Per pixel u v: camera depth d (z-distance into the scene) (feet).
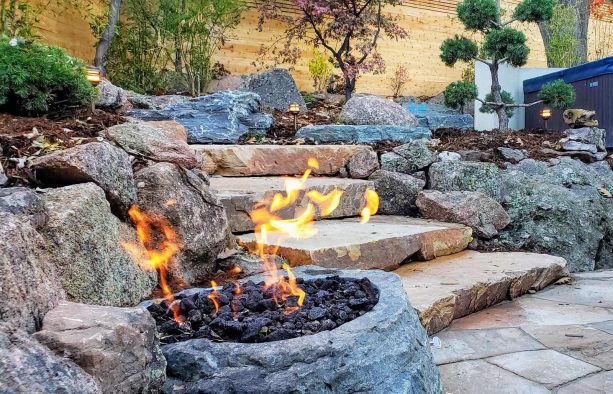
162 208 8.59
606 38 43.39
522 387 7.24
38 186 7.90
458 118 25.90
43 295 4.52
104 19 25.49
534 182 16.51
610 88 22.08
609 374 7.60
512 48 20.76
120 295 7.14
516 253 14.05
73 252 6.32
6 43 13.14
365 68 27.89
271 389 4.75
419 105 30.96
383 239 11.62
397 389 5.27
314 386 4.86
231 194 12.12
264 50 30.07
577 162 19.25
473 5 21.50
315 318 5.79
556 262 13.06
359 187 15.40
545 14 21.11
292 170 16.78
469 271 11.87
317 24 29.43
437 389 6.13
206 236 9.23
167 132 14.92
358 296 6.54
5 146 9.43
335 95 31.19
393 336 5.63
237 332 5.45
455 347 8.79
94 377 3.79
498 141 20.33
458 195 15.61
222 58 29.78
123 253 7.45
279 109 26.16
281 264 10.24
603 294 11.98
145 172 8.80
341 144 19.49
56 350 3.80
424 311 9.07
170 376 5.01
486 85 26.48
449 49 22.21
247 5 30.17
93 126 13.17
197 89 26.81
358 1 28.78
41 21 22.31
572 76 23.93
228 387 4.78
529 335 9.24
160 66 27.25
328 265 10.37
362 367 5.16
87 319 4.27
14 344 3.31
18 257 4.35
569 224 15.39
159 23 25.68
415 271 11.92
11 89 12.68
